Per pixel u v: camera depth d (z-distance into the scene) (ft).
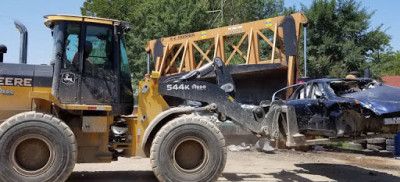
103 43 22.39
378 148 44.86
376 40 88.84
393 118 24.38
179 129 20.88
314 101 26.94
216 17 113.19
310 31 89.35
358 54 85.15
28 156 19.49
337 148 46.47
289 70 40.91
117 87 22.36
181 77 24.20
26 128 19.16
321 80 28.66
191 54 49.75
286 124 25.67
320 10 89.04
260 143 40.24
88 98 21.80
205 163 21.15
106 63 22.30
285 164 32.40
